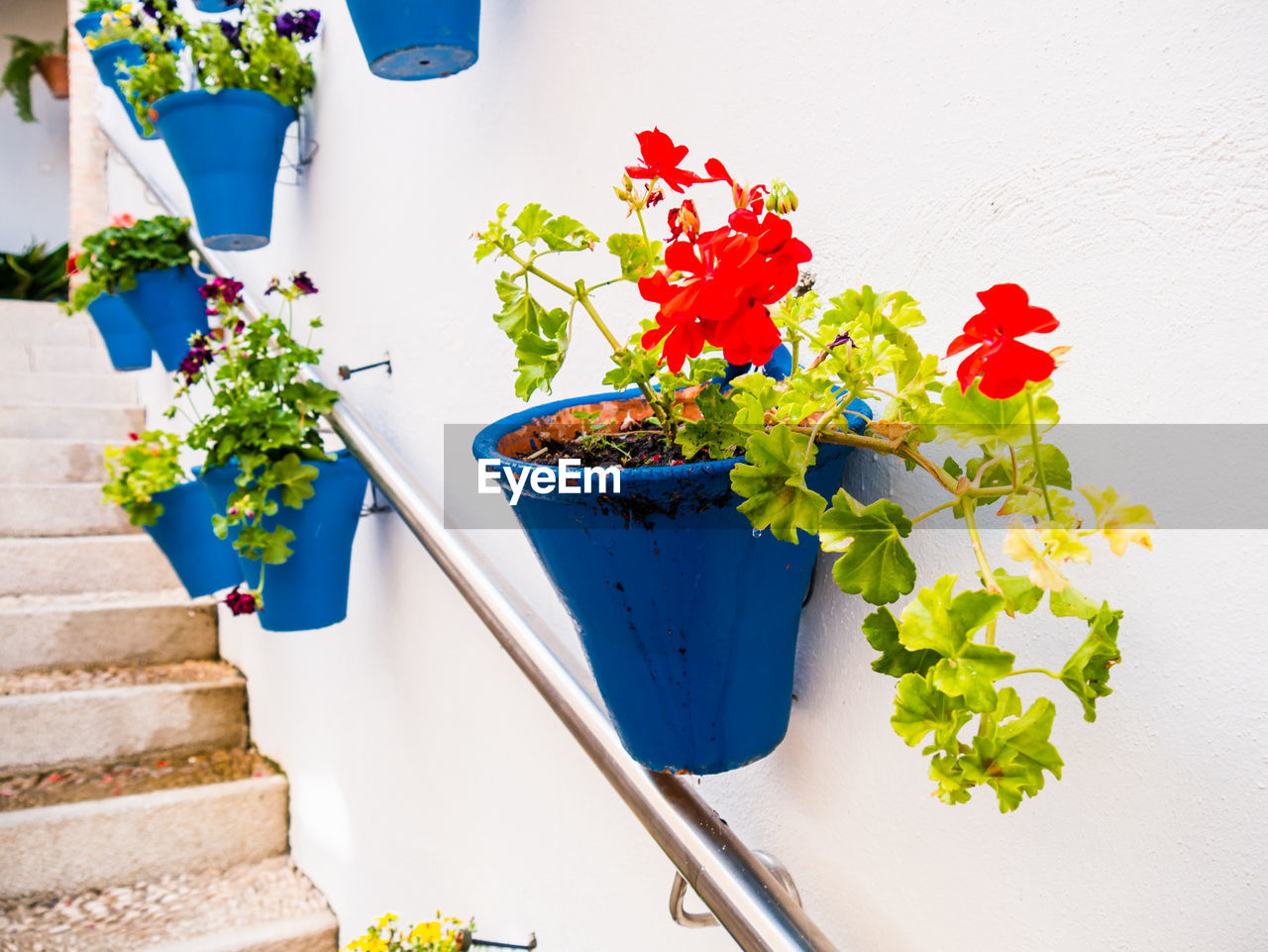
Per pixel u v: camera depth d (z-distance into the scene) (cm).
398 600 155
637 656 62
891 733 71
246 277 211
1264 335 50
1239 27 50
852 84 72
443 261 130
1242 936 52
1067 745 60
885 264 70
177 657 260
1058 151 58
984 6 62
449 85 126
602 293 100
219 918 186
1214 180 51
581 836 111
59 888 192
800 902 81
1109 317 56
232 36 154
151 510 167
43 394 364
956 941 67
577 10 102
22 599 265
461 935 129
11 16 671
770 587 61
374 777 168
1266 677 50
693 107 88
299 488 133
